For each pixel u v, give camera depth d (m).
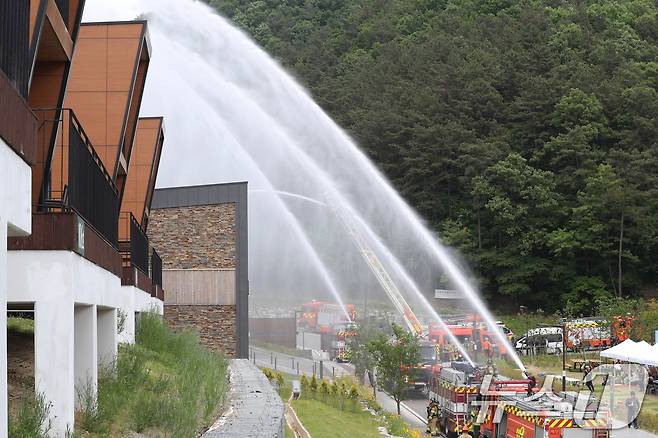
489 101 94.94
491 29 117.75
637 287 84.19
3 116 6.90
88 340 11.52
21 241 9.47
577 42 111.19
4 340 6.94
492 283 86.19
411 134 90.31
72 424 9.49
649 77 102.06
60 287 9.48
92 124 21.41
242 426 13.59
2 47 7.58
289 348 53.50
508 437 21.67
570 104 90.81
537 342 53.62
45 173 13.20
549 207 85.19
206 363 21.27
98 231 12.91
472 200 87.25
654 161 85.00
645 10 130.12
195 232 40.25
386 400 35.94
